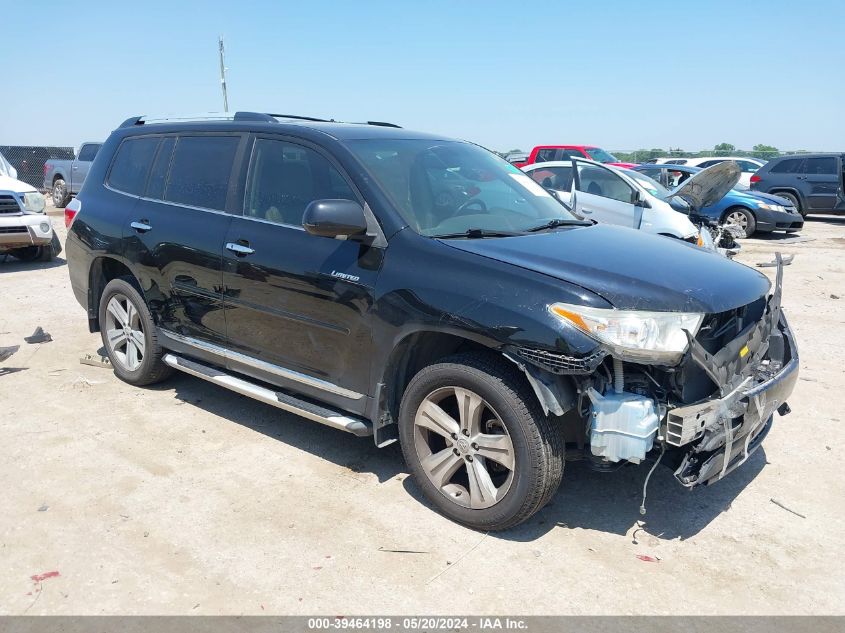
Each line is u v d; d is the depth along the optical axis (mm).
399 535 3410
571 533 3453
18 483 3867
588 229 4176
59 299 8500
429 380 3469
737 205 14891
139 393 5250
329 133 4105
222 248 4316
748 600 2967
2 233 10266
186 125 4918
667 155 32875
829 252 12961
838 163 17297
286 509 3633
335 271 3738
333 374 3891
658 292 3102
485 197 4215
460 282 3314
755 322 3643
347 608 2883
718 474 3232
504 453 3287
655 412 3035
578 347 2957
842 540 3424
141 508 3621
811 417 4898
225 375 4566
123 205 5133
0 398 5125
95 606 2879
